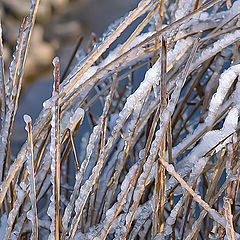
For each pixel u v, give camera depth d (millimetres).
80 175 1949
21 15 4520
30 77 4285
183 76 1890
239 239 1862
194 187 1969
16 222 2055
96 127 1970
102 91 2240
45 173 2014
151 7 2125
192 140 1997
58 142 1854
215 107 1965
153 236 1943
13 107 1984
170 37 2082
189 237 1913
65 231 1940
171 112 1883
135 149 2281
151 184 2125
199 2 2117
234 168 1942
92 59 2000
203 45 2123
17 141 3541
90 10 4770
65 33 4719
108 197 2109
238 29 2086
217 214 1857
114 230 2061
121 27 2010
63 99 2020
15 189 2045
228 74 1942
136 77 2840
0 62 2061
